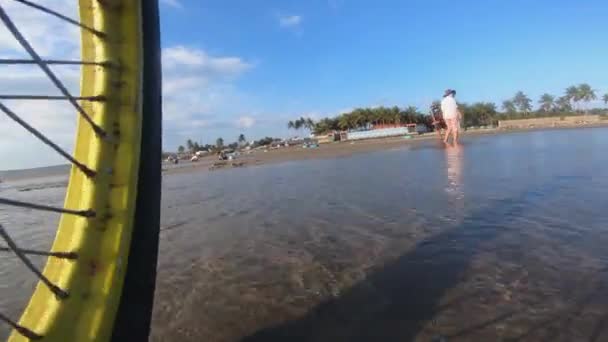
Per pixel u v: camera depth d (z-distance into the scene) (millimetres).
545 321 3199
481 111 123625
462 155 19438
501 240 5301
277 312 3803
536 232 5492
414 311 3553
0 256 7102
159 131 2527
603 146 19406
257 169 25938
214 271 5094
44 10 2045
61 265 2252
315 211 8492
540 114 126750
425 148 28672
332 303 3887
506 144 26391
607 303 3383
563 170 11211
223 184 17297
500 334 3070
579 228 5484
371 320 3484
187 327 3629
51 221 11297
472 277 4164
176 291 4477
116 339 2248
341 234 6359
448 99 25078
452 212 7160
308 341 3248
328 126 130375
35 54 2012
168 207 11203
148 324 2406
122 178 2330
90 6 2422
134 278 2336
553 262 4355
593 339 2910
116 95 2379
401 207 8016
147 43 2494
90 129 2379
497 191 8805
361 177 14203
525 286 3838
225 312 3873
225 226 7840
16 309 4566
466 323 3275
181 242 6766
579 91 126375
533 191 8453
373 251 5340
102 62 2367
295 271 4852
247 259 5477
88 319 2156
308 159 32062
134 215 2346
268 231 7051
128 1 2412
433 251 5098
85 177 2328
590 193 7707
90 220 2260
